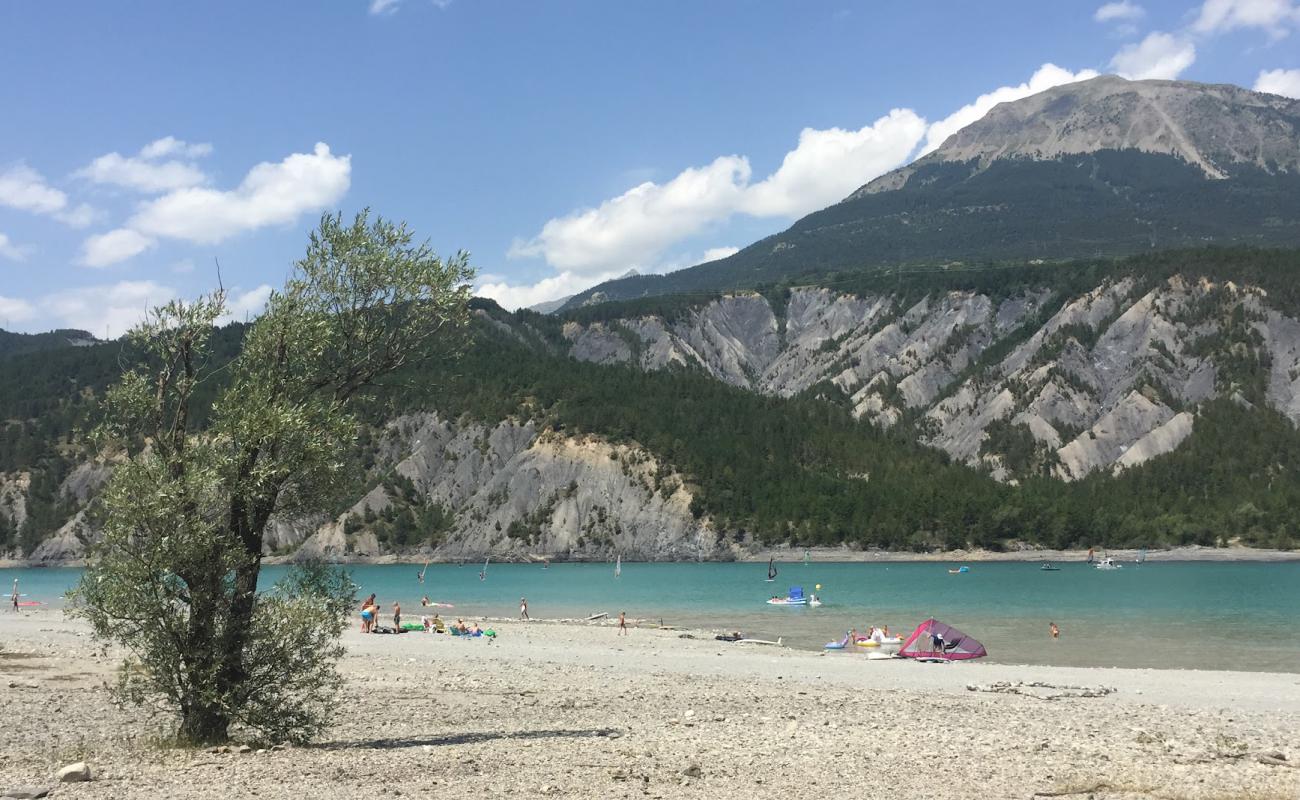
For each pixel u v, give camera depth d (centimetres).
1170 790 1869
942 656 5303
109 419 2380
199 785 1786
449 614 9206
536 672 4288
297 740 2320
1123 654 5559
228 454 2306
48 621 7256
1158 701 3519
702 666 4725
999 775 1997
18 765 2036
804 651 5809
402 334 2603
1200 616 7906
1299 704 3462
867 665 4856
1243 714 3139
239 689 2277
